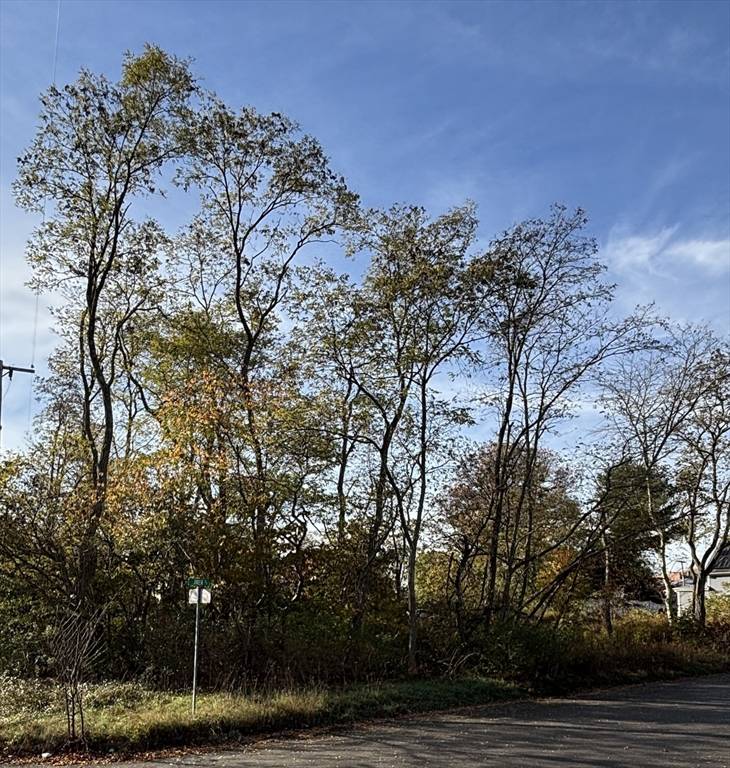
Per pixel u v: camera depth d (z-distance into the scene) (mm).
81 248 26328
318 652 22141
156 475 21781
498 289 25844
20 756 13406
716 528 37875
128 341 30484
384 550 25781
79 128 25094
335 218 27781
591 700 21719
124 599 22531
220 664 20875
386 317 25422
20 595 22516
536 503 30719
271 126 26766
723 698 22078
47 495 22969
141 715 15516
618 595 35250
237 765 12625
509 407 27281
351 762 12750
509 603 27406
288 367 26766
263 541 21500
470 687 21938
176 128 26094
